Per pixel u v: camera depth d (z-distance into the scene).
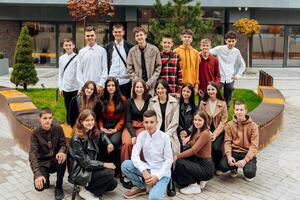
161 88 5.55
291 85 15.81
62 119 8.32
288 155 6.80
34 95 11.30
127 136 5.53
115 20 21.06
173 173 5.21
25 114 7.61
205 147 5.21
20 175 5.78
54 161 5.11
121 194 5.15
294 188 5.43
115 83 5.75
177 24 14.05
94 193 4.97
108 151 5.32
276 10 22.33
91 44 6.52
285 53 23.17
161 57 6.41
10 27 21.17
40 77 17.09
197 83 6.98
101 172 4.88
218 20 21.66
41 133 5.05
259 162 6.43
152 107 5.62
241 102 5.55
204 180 5.25
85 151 4.92
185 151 5.24
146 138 5.02
